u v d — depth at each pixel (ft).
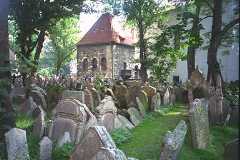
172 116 48.06
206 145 30.99
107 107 33.30
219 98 40.93
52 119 31.65
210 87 46.50
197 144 30.19
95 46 165.48
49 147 24.25
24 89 46.16
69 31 132.26
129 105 47.09
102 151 18.60
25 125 32.40
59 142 26.58
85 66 167.73
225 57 80.59
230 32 59.06
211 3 68.80
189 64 84.64
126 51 168.14
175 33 64.54
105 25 169.07
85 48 167.63
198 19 64.28
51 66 158.71
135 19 109.60
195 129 30.40
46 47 165.68
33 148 24.73
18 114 35.86
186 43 65.26
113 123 34.12
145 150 29.12
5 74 26.58
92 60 166.09
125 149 29.53
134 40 171.73
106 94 51.55
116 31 166.50
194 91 53.01
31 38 61.46
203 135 30.83
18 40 58.80
